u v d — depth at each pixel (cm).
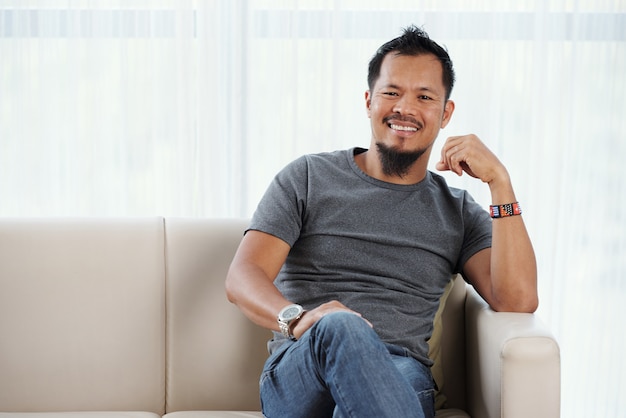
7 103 314
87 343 257
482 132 321
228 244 267
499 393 223
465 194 271
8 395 254
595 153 329
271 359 231
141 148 318
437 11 317
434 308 256
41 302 257
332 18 315
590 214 330
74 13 312
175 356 261
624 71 325
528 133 323
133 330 259
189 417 246
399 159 255
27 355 255
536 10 318
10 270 257
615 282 332
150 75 316
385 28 319
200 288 263
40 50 313
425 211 258
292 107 317
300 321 222
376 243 252
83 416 246
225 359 261
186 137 317
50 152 317
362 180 258
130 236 264
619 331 334
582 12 323
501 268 247
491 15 317
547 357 219
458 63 320
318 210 254
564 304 331
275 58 318
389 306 248
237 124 318
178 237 266
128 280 261
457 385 266
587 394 336
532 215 325
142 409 259
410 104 253
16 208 318
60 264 259
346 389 196
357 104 321
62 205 319
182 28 313
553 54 323
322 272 251
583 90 327
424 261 254
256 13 317
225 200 324
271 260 248
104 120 318
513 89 323
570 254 332
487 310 247
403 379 198
